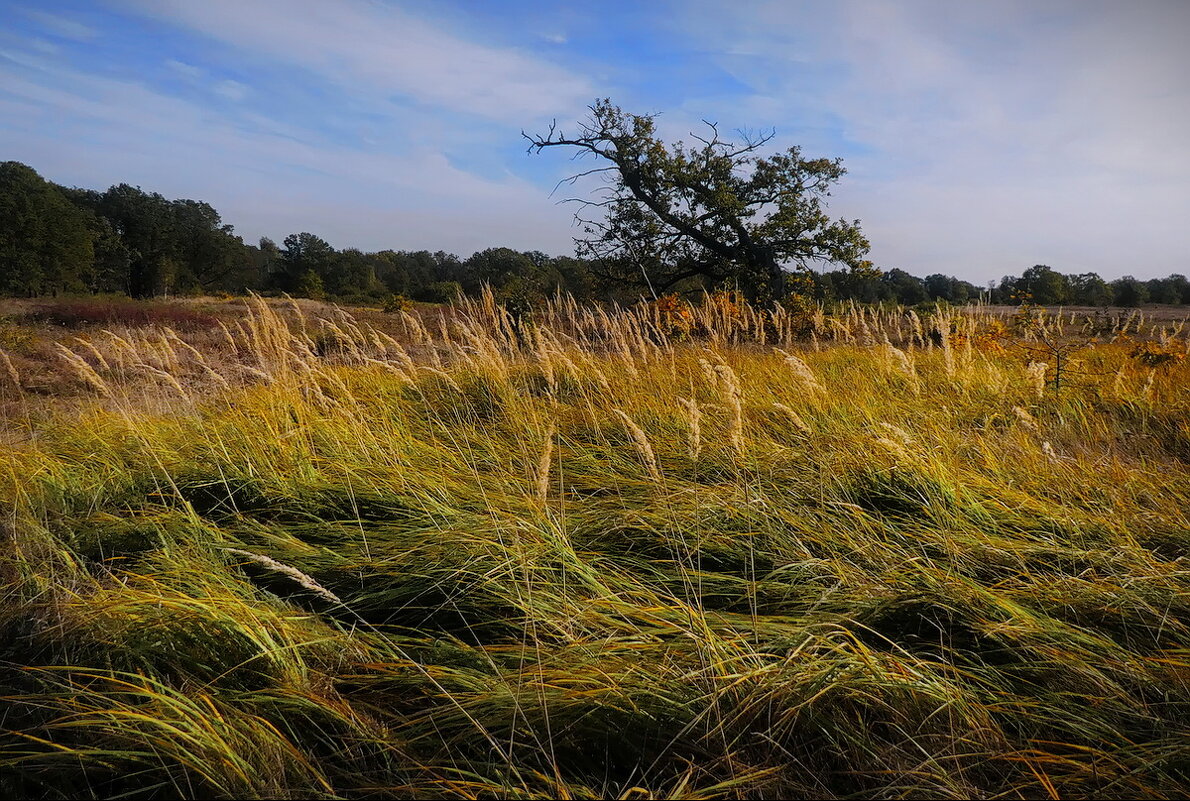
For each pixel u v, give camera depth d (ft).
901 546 10.36
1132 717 6.63
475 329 22.71
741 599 9.34
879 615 8.57
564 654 7.74
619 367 23.03
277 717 7.12
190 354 38.73
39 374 33.14
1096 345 31.63
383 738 6.75
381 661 8.05
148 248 256.11
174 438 16.99
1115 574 8.92
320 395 16.87
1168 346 25.08
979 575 9.67
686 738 6.71
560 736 6.80
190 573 9.76
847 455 13.34
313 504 12.96
